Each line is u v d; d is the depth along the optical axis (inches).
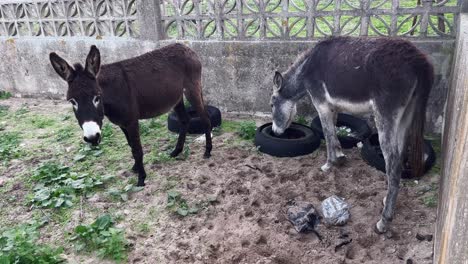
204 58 244.7
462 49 110.4
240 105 247.8
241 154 200.2
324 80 158.7
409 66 124.2
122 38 265.7
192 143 216.1
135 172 187.2
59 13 287.1
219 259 128.7
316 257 127.4
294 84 177.8
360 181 169.8
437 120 199.6
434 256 107.3
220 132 227.5
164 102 175.9
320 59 160.2
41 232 147.1
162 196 166.6
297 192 163.3
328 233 139.1
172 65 178.7
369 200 155.6
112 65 162.1
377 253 127.6
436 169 170.6
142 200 164.9
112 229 139.5
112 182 180.4
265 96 238.2
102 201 165.6
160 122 249.4
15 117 276.8
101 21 270.5
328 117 170.1
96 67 140.6
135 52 261.9
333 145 174.7
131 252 134.3
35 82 312.8
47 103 305.7
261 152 200.4
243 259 128.1
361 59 137.3
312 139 195.3
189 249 134.6
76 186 173.3
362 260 125.0
